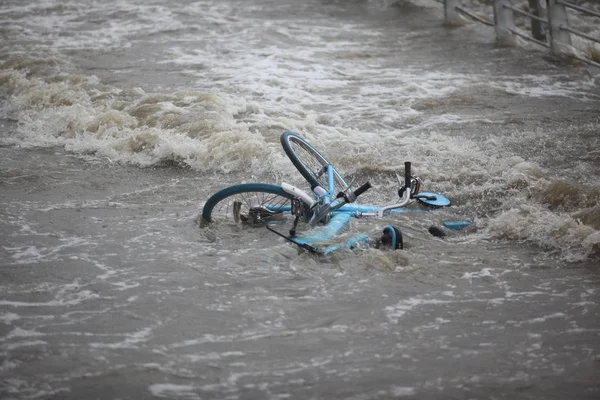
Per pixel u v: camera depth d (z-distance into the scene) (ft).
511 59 78.48
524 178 45.73
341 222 38.47
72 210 42.68
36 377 26.32
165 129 56.39
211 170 49.96
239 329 29.73
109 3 108.06
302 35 89.04
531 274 34.68
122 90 67.56
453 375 26.58
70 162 51.57
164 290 32.96
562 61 77.82
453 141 53.78
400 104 63.77
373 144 53.52
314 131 56.34
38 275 34.35
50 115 61.82
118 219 41.34
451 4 92.94
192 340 28.89
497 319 30.58
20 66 76.48
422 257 36.17
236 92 67.10
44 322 30.14
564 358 27.63
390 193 45.37
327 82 70.49
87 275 34.40
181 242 38.17
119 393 25.49
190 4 106.01
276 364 27.25
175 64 77.15
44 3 108.78
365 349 28.30
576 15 97.86
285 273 34.58
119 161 51.88
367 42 85.87
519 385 25.96
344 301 31.99
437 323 30.25
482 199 44.04
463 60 78.28
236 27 92.84
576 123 58.23
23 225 40.32
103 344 28.53
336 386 25.91
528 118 59.57
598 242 36.24
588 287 33.32
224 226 40.27
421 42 85.71
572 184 42.93
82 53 82.12
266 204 42.09
